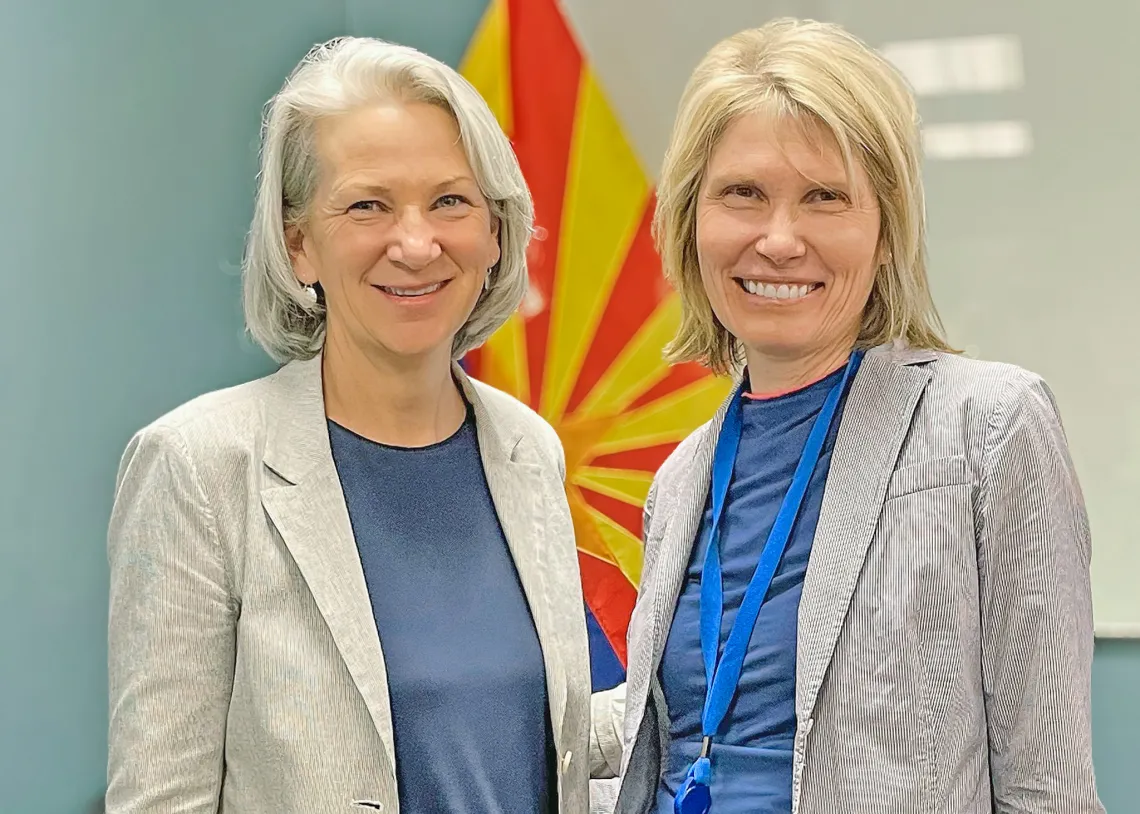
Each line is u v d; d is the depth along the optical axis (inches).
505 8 84.0
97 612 78.4
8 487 74.7
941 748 41.2
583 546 82.0
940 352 46.8
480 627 47.9
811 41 45.5
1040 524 41.4
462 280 47.9
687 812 44.5
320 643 44.6
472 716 46.3
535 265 83.3
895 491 43.5
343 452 48.7
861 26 81.7
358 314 47.1
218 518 45.1
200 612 44.3
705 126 46.5
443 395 51.4
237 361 84.7
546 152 83.5
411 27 87.7
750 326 47.1
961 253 80.4
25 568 75.3
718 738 45.6
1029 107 78.7
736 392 50.8
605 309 83.0
